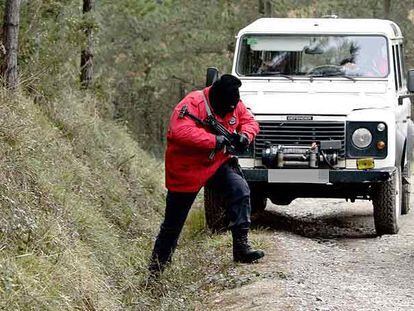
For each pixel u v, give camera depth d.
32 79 12.32
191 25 33.66
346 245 11.19
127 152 15.25
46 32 13.02
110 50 31.12
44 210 8.98
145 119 34.78
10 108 10.25
